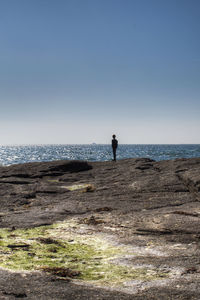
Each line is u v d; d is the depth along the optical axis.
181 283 4.22
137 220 8.23
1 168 20.23
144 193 12.06
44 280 4.34
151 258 5.39
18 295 3.76
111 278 4.52
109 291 3.98
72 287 4.10
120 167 20.16
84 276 4.65
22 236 7.15
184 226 7.27
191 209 9.09
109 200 11.34
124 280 4.41
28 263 5.20
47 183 15.72
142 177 15.07
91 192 13.03
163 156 90.38
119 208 10.03
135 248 6.04
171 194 11.62
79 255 5.72
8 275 4.52
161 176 14.48
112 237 6.88
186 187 12.41
